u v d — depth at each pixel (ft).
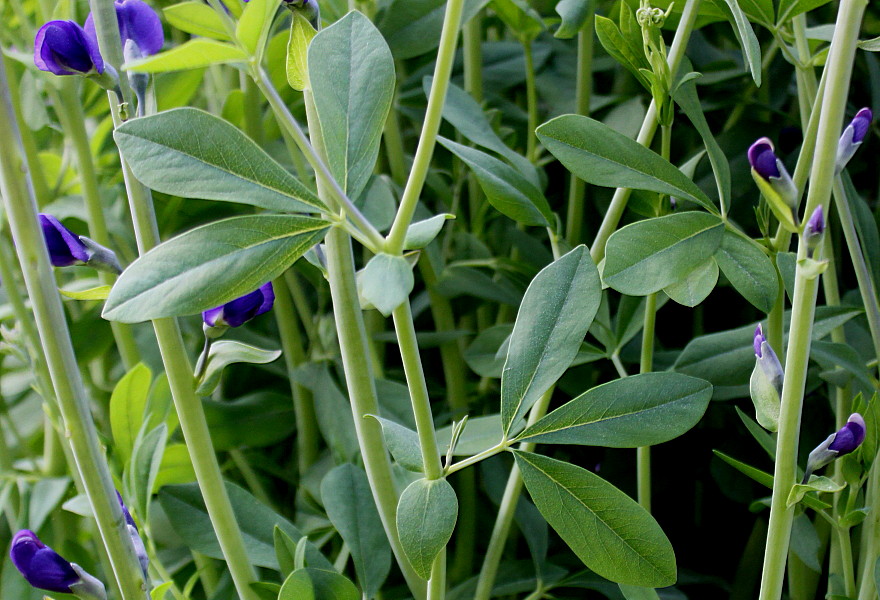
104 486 1.56
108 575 2.03
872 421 1.72
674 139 2.57
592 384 2.28
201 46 1.41
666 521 2.38
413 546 1.53
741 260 1.65
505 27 2.74
